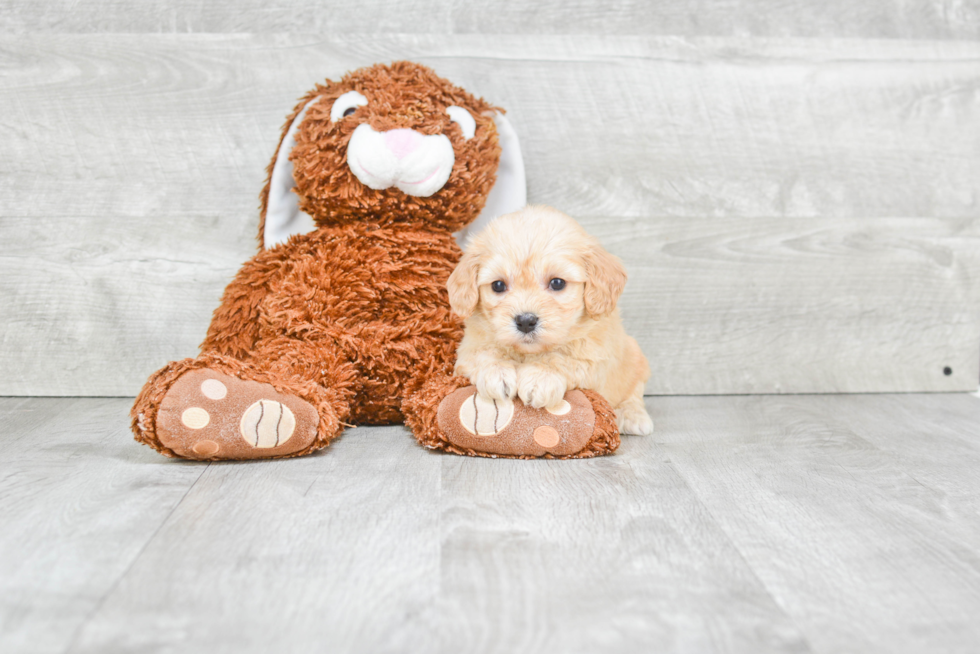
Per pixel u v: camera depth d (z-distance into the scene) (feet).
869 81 6.77
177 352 6.61
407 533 3.58
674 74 6.60
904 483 4.41
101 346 6.54
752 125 6.70
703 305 6.82
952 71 6.84
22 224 6.34
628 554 3.39
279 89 6.40
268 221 5.98
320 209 5.58
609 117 6.59
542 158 6.58
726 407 6.42
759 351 6.92
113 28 6.23
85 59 6.24
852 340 6.96
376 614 2.85
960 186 6.92
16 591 2.98
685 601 2.99
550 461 4.75
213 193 6.46
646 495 4.14
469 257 4.79
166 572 3.15
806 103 6.73
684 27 6.59
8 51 6.17
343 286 5.34
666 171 6.67
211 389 4.41
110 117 6.31
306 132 5.47
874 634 2.77
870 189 6.87
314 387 4.77
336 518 3.75
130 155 6.37
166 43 6.28
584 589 3.07
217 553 3.34
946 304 7.00
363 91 5.45
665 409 6.34
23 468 4.46
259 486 4.18
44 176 6.32
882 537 3.62
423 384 5.24
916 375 7.05
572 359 4.85
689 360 6.88
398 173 5.23
